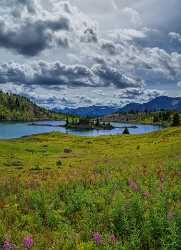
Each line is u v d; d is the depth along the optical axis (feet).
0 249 38.27
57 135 371.97
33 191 63.52
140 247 36.96
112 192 61.93
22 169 130.62
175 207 46.55
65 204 56.49
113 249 34.45
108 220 45.78
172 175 76.48
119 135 340.18
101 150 218.18
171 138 246.68
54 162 153.48
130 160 133.59
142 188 62.95
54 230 46.14
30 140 333.62
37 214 51.34
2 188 73.92
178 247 33.47
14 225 47.67
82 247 36.88
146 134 320.29
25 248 38.11
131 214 43.93
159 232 37.96
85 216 48.03
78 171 99.30
